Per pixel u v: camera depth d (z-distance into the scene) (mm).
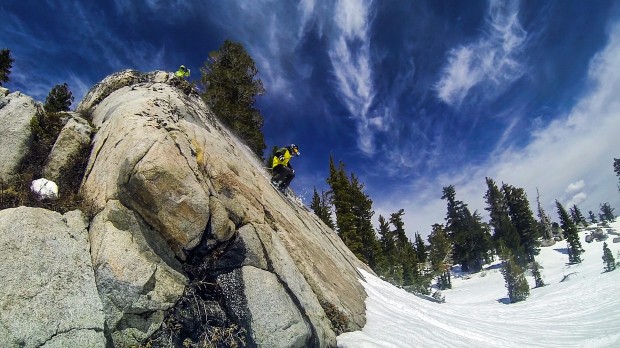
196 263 6711
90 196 6965
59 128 8859
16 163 7730
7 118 8078
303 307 7078
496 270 54500
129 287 5746
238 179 8719
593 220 91375
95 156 7965
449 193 75188
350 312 8883
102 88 12711
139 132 7332
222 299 6500
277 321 6262
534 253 58688
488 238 66062
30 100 8680
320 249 11031
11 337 4582
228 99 22281
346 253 17172
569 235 49156
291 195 17141
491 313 19328
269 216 8883
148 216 6504
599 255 46969
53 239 5734
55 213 6242
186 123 8883
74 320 5117
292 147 14539
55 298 5141
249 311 6270
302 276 7887
